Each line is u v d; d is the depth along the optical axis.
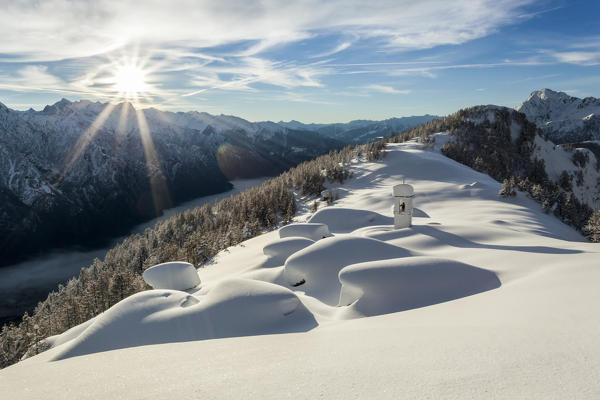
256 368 5.49
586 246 20.16
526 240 22.09
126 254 89.62
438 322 8.24
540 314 7.39
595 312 6.95
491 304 9.54
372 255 19.45
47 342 21.42
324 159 132.50
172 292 13.98
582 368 4.41
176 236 85.12
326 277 18.62
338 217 40.47
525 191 74.44
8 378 6.64
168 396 4.58
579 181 143.38
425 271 13.27
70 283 82.81
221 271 31.75
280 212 81.81
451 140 138.00
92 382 5.70
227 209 98.94
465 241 22.62
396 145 132.38
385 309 12.24
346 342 6.94
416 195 65.69
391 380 4.43
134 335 11.14
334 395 4.12
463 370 4.57
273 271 21.03
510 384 4.07
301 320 11.89
